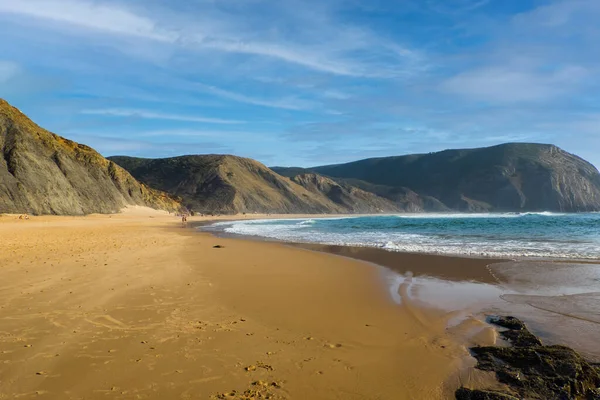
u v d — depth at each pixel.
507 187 182.38
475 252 15.41
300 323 6.54
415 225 40.47
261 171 152.38
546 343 5.64
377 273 11.24
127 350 5.10
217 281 9.70
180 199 114.69
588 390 4.27
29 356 4.83
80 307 6.96
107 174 76.06
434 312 7.29
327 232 30.12
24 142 54.94
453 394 4.20
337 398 4.05
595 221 46.25
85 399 3.85
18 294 7.73
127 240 19.86
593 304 7.70
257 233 29.62
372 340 5.78
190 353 5.08
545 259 13.33
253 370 4.64
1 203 44.28
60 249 14.54
